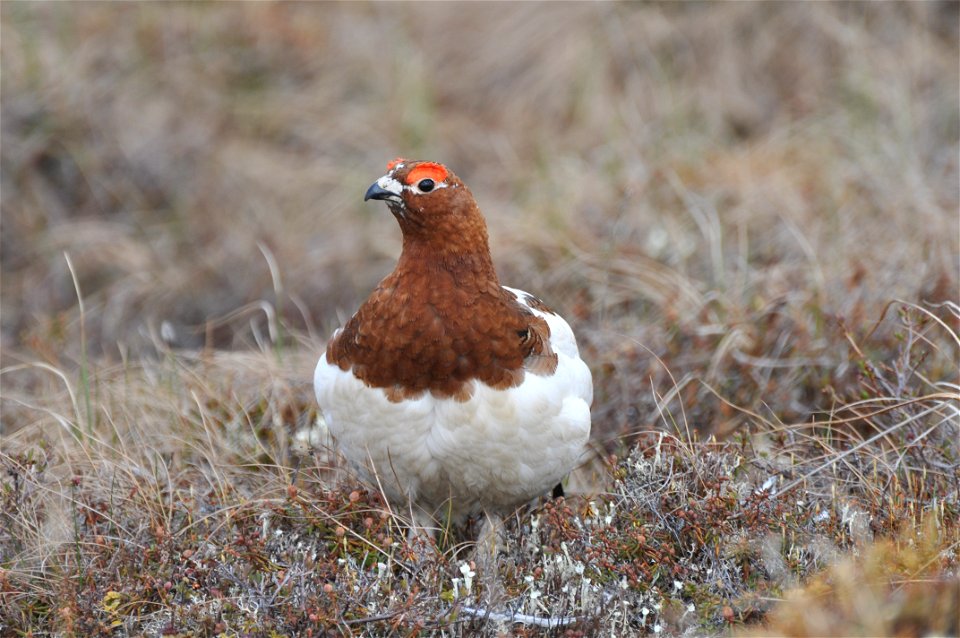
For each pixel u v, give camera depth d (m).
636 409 10.80
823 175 15.24
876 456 9.01
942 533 7.80
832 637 6.45
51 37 19.08
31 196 17.16
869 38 18.53
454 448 8.15
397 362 7.97
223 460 10.08
